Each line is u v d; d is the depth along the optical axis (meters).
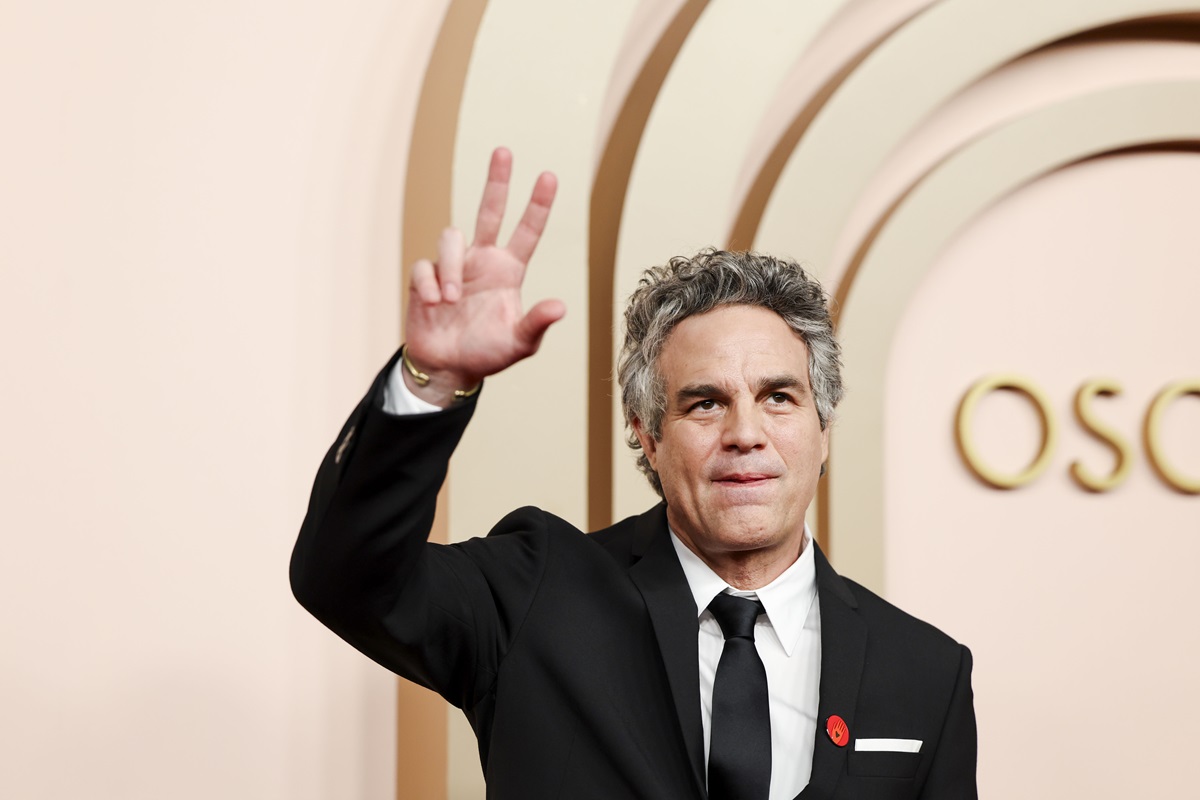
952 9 3.26
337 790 2.75
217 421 2.76
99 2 2.77
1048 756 3.33
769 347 1.89
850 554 3.09
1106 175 3.54
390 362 1.48
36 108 2.72
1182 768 3.42
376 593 1.53
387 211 2.89
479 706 1.85
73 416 2.68
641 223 2.91
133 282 2.74
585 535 2.03
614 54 2.88
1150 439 3.46
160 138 2.78
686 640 1.84
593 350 3.02
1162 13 3.43
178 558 2.71
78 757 2.62
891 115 3.19
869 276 3.18
